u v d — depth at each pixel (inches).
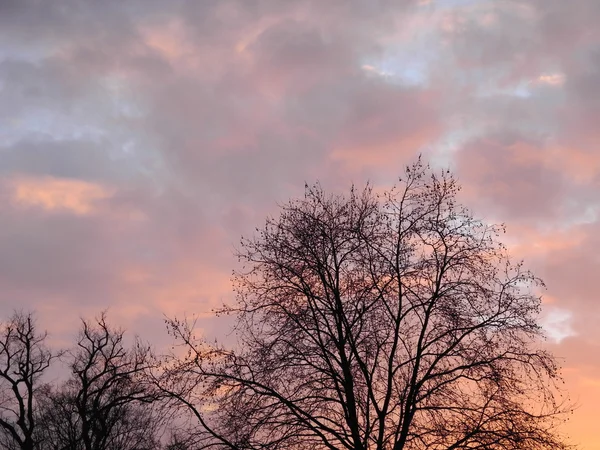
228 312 991.0
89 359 1653.5
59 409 1715.1
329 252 1011.3
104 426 1498.5
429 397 924.0
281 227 1026.7
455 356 944.3
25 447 1617.9
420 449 906.1
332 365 962.7
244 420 918.4
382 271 987.3
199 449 918.4
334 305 995.3
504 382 911.7
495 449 892.6
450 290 971.9
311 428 911.7
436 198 1007.6
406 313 956.0
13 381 1654.8
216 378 948.6
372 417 933.8
